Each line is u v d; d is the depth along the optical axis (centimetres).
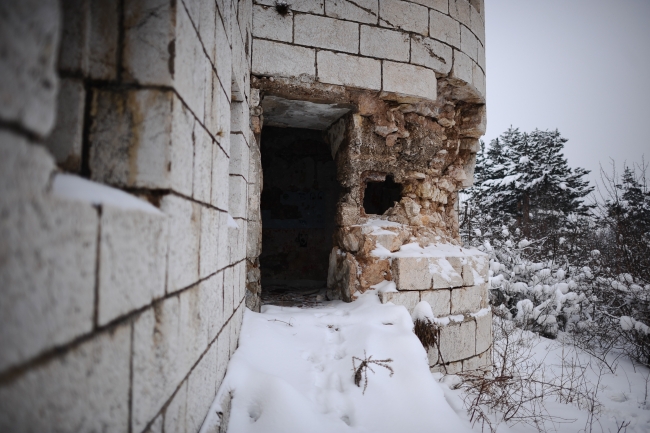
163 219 130
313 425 241
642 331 645
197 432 177
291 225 725
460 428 277
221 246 225
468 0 500
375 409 277
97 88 130
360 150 457
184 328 154
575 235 1093
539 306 812
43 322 75
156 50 131
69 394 83
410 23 448
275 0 398
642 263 801
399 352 329
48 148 124
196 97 163
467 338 460
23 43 68
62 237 80
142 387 118
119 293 104
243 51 324
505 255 965
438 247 479
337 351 336
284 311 402
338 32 418
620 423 384
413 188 497
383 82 434
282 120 520
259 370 266
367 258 436
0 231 63
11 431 67
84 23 129
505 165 2034
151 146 131
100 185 114
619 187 914
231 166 321
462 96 520
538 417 368
